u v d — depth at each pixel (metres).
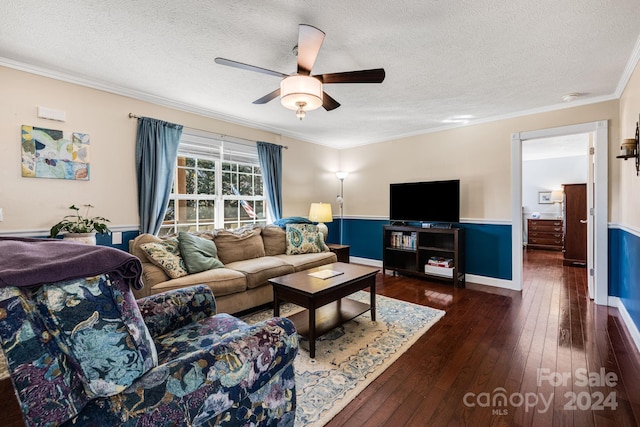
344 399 1.70
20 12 1.81
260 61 2.45
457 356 2.16
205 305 1.79
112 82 2.86
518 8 1.76
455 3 1.72
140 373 0.94
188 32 2.04
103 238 2.89
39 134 2.54
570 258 5.40
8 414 1.64
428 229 4.15
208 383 1.03
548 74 2.66
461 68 2.54
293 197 4.92
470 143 4.16
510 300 3.40
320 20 1.88
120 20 1.90
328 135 4.96
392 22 1.90
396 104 3.45
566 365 2.03
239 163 4.15
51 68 2.55
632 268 2.56
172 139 3.33
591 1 1.70
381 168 5.19
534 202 7.54
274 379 1.25
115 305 0.92
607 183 3.17
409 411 1.60
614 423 1.50
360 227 5.52
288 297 2.34
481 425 1.50
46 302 0.83
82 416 0.87
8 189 2.41
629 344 2.32
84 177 2.78
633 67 2.43
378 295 3.61
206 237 3.32
